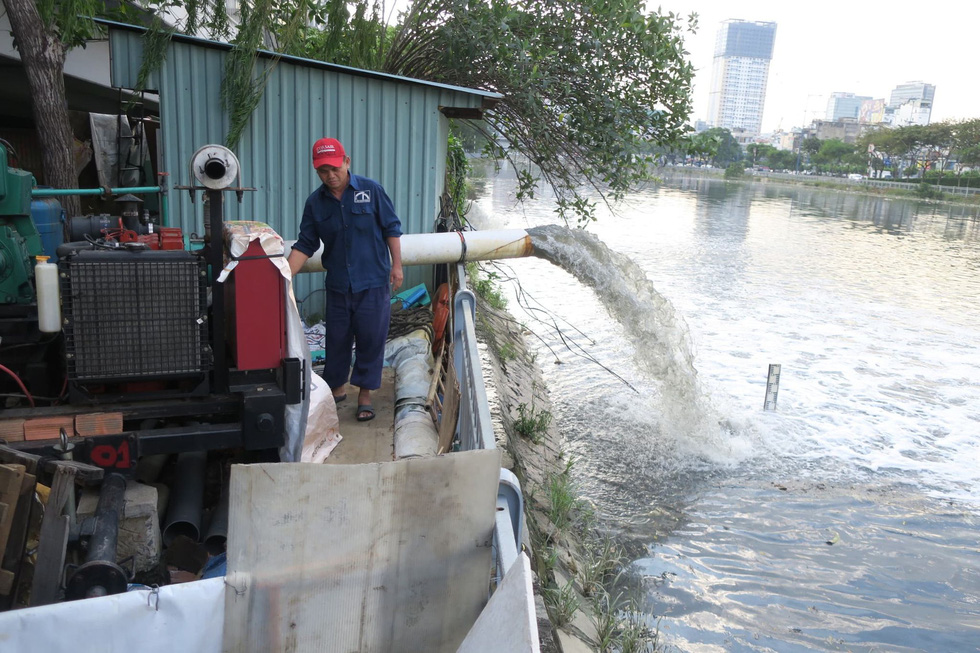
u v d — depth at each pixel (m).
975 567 8.05
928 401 13.27
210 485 4.36
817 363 15.20
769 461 10.49
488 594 2.38
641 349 10.84
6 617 1.88
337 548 2.18
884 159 138.75
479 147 14.76
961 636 6.82
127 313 3.73
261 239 3.94
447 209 9.09
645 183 12.61
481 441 3.12
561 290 19.80
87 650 1.97
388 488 2.18
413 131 8.09
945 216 64.44
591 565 6.90
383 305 5.21
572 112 11.03
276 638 2.18
